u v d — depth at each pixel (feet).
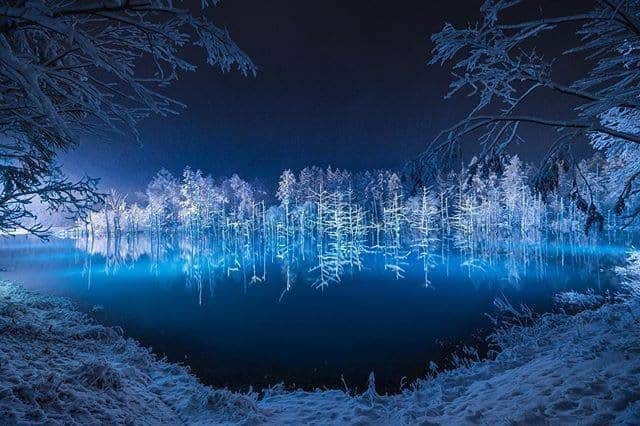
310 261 208.64
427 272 154.40
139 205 431.84
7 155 22.95
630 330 27.20
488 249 226.79
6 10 11.31
